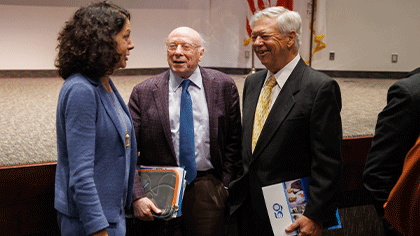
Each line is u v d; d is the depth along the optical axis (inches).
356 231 101.3
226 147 74.4
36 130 103.4
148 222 72.0
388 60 261.9
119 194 51.8
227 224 75.0
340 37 255.1
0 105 140.6
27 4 231.9
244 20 245.9
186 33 67.3
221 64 255.0
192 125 69.7
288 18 60.4
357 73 261.4
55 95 165.0
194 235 71.5
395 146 47.8
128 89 181.6
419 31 260.2
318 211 58.7
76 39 47.3
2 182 71.7
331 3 249.6
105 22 47.9
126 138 53.0
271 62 62.7
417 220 44.2
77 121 46.4
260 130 65.4
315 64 256.1
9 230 73.3
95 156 49.8
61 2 237.1
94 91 48.7
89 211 46.5
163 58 258.1
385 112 49.4
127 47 51.7
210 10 250.5
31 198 74.5
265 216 63.9
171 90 71.1
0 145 88.0
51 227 76.9
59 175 50.3
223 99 71.9
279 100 62.7
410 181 43.3
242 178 67.4
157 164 71.9
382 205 49.3
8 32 232.4
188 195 71.1
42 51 239.6
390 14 256.1
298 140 61.5
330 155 59.0
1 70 235.1
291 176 62.8
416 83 47.5
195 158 70.9
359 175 96.2
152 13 249.0
